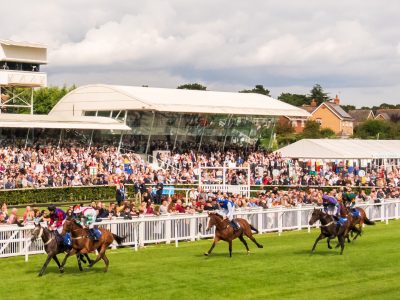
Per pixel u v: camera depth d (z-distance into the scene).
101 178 46.50
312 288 17.41
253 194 48.19
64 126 54.88
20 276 18.89
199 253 23.58
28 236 22.66
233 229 22.55
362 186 49.72
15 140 52.81
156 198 41.78
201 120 65.56
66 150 52.28
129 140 60.66
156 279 18.38
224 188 40.34
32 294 16.48
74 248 19.19
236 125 68.62
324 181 52.31
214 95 71.00
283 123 108.44
